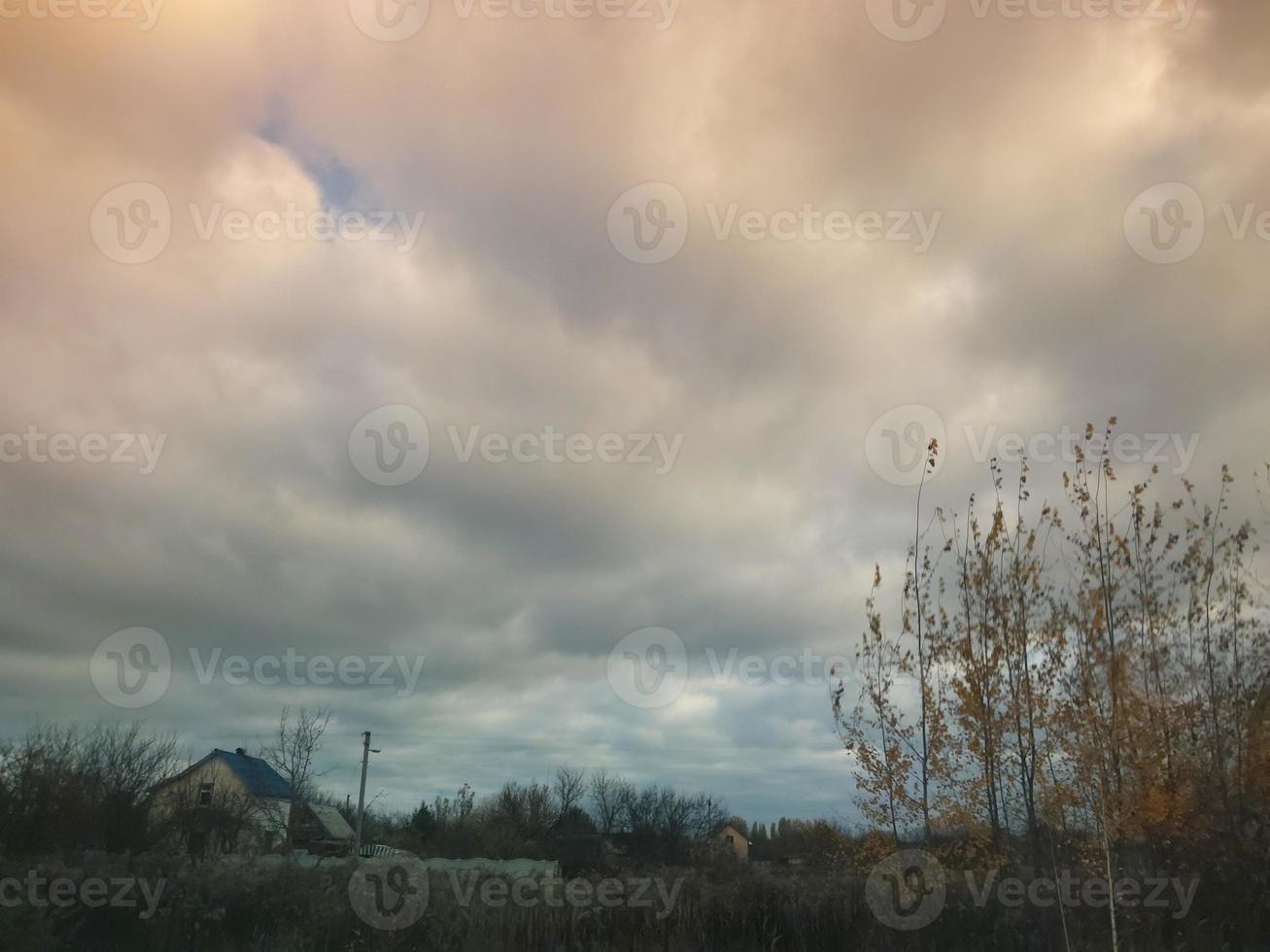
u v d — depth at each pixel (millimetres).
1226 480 14258
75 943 13656
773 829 37469
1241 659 13820
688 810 48000
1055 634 13617
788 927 15930
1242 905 13320
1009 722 14234
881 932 15227
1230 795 13641
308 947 14922
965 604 14812
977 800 14828
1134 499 14148
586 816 48156
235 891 15102
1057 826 13688
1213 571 13977
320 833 38875
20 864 14242
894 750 15477
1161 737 13453
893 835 15383
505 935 15812
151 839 19688
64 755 19109
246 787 35188
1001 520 14461
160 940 14227
